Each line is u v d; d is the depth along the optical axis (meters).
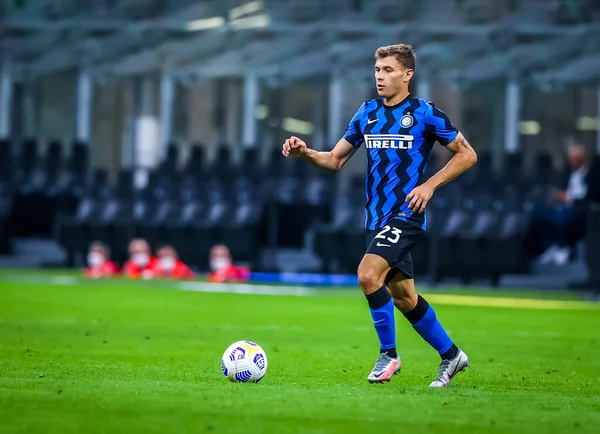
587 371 30.20
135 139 95.75
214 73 92.00
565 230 74.25
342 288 71.31
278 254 83.50
